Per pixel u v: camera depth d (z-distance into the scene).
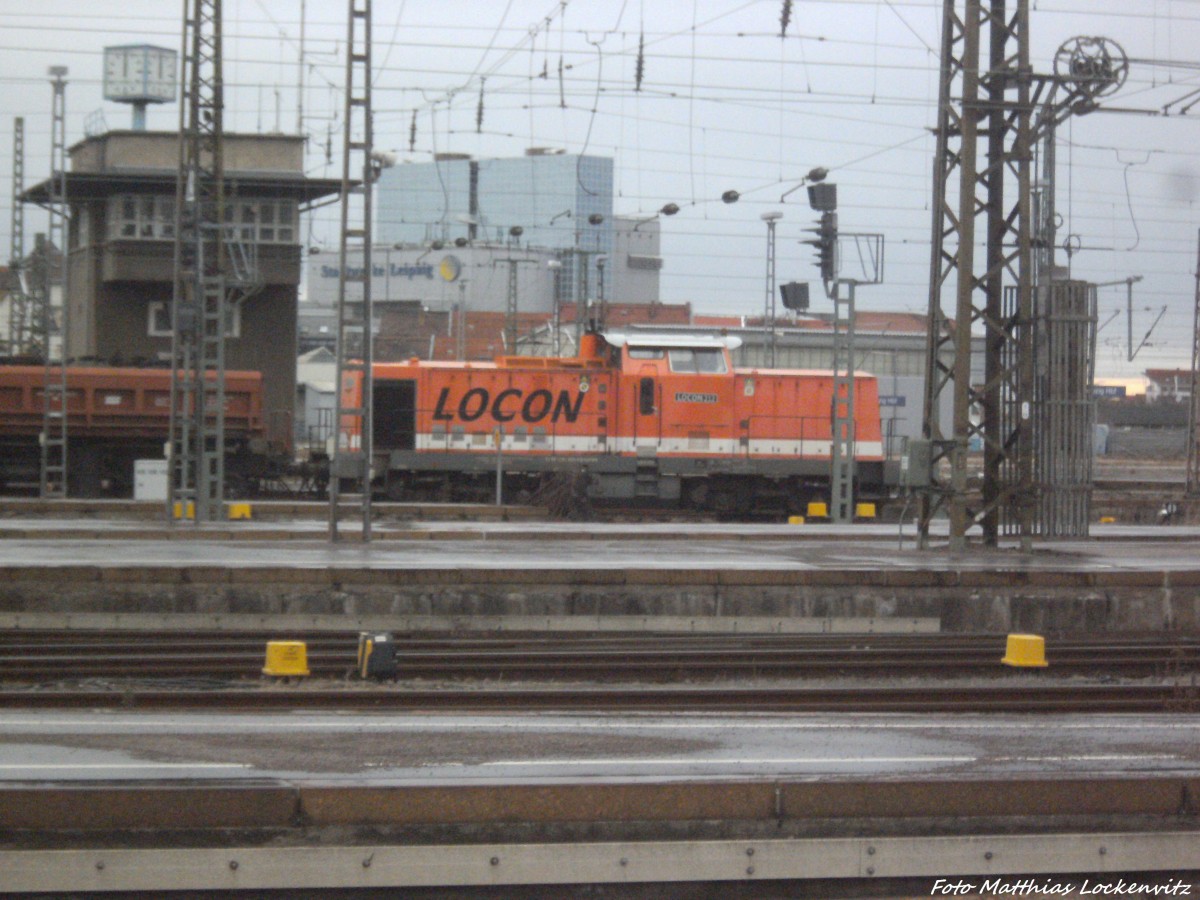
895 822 14.41
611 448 63.03
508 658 26.47
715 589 32.09
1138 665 27.02
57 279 101.44
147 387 66.94
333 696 21.62
